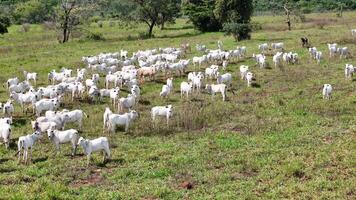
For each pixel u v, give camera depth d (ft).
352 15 319.06
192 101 97.14
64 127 78.23
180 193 52.49
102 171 60.23
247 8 226.99
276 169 58.65
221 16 236.63
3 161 64.28
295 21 276.82
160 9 254.27
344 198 49.85
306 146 66.85
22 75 131.23
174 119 81.71
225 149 67.21
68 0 237.86
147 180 56.85
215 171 59.31
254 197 50.67
